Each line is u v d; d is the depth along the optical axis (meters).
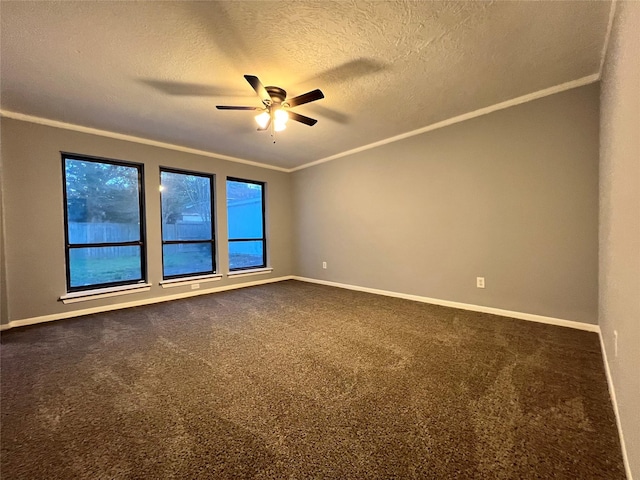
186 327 2.86
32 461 1.19
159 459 1.19
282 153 4.64
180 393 1.69
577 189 2.56
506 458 1.17
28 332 2.77
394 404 1.55
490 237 3.10
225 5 1.57
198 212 4.56
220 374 1.91
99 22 1.68
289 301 3.87
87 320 3.12
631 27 1.18
